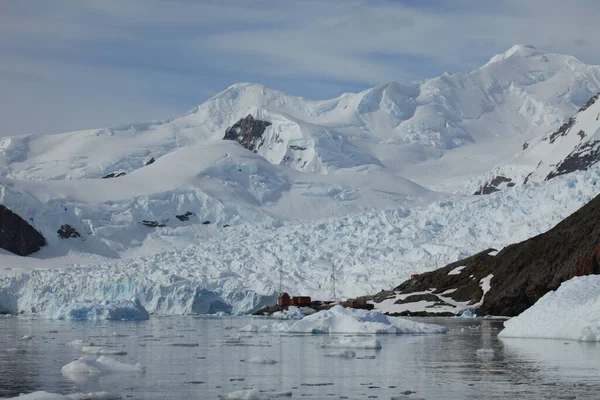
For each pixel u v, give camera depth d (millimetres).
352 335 88000
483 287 133875
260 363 59406
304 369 55469
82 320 143500
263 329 100562
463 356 61375
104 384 48875
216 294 172875
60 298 174125
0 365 59562
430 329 88688
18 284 180125
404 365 56688
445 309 129625
